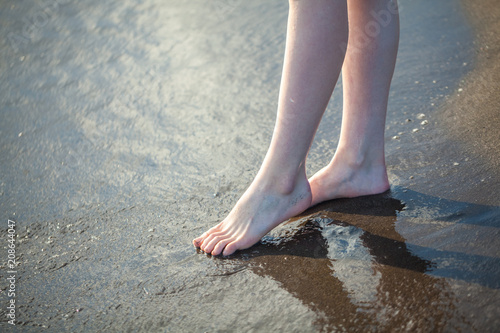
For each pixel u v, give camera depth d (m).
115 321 1.42
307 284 1.44
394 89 2.15
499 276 1.36
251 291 1.44
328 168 1.68
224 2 3.58
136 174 1.94
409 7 2.92
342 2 1.43
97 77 2.67
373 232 1.54
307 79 1.46
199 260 1.56
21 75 2.82
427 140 1.83
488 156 1.70
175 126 2.18
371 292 1.38
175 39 3.04
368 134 1.63
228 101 2.30
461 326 1.28
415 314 1.32
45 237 1.71
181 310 1.42
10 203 1.88
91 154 2.08
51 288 1.54
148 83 2.53
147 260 1.58
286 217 1.58
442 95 2.05
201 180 1.86
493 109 1.90
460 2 2.84
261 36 2.92
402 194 1.64
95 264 1.59
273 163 1.54
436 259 1.43
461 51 2.32
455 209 1.56
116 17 3.55
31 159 2.10
